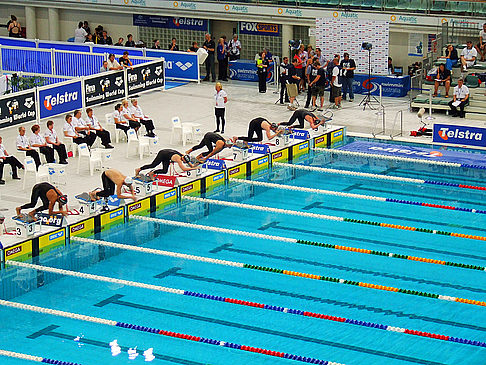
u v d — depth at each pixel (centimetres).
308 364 1386
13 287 1678
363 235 1961
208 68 3491
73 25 3997
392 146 2662
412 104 2964
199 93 3275
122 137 2664
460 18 3111
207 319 1545
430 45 3250
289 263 1800
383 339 1466
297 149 2594
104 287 1681
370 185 2319
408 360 1393
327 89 3325
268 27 3578
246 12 3503
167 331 1499
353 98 3181
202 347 1442
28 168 2141
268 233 1972
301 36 3528
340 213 2103
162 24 3812
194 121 2838
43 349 1438
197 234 1966
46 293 1653
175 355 1416
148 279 1720
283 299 1627
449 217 2075
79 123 2475
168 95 3231
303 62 3250
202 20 3712
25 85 3061
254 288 1678
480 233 1967
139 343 1459
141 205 2078
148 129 2600
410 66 3247
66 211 1975
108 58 3088
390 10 3228
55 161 2381
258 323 1528
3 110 2556
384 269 1767
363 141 2720
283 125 2672
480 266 1778
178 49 3562
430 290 1662
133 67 3062
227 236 1953
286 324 1524
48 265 1789
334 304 1605
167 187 2198
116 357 1409
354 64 3105
